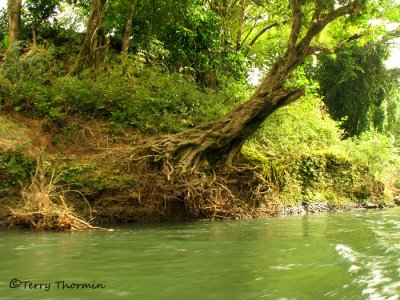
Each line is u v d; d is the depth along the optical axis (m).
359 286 3.26
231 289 3.43
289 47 11.09
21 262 4.58
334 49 12.02
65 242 6.01
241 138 10.86
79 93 10.87
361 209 15.49
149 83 12.43
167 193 9.28
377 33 12.37
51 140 9.73
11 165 8.10
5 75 10.16
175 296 3.27
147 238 6.55
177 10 15.14
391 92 26.44
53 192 8.09
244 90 14.64
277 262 4.49
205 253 5.18
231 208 10.34
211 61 15.69
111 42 15.11
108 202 8.69
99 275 3.98
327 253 4.84
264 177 11.56
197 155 10.06
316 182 14.35
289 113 13.84
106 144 10.23
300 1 10.93
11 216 7.48
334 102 25.67
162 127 11.29
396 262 4.06
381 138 18.42
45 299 3.22
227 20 17.98
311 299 3.05
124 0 14.72
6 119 9.48
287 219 10.41
